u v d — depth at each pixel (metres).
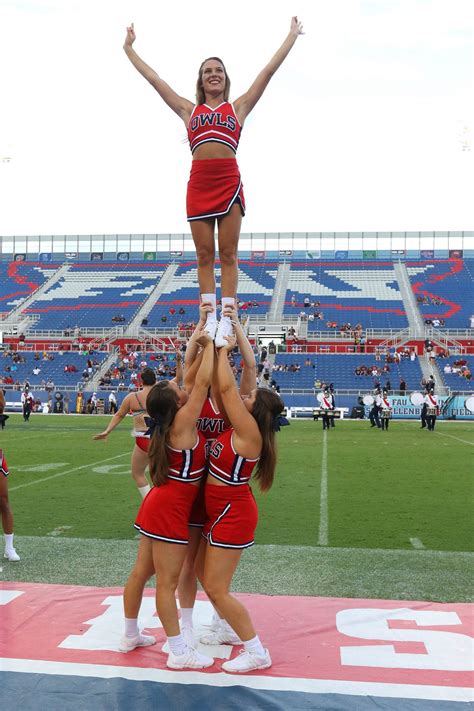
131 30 5.03
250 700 3.88
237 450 4.30
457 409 34.12
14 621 5.07
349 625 5.03
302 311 46.47
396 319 44.69
